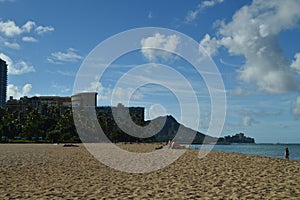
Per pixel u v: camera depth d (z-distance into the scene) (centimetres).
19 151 3741
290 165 1853
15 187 1218
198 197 1021
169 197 1025
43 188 1198
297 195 1030
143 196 1044
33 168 1858
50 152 3538
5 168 1842
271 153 5378
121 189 1180
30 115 9194
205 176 1492
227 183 1280
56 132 7806
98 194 1080
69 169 1825
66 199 996
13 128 8700
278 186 1194
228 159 2284
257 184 1245
